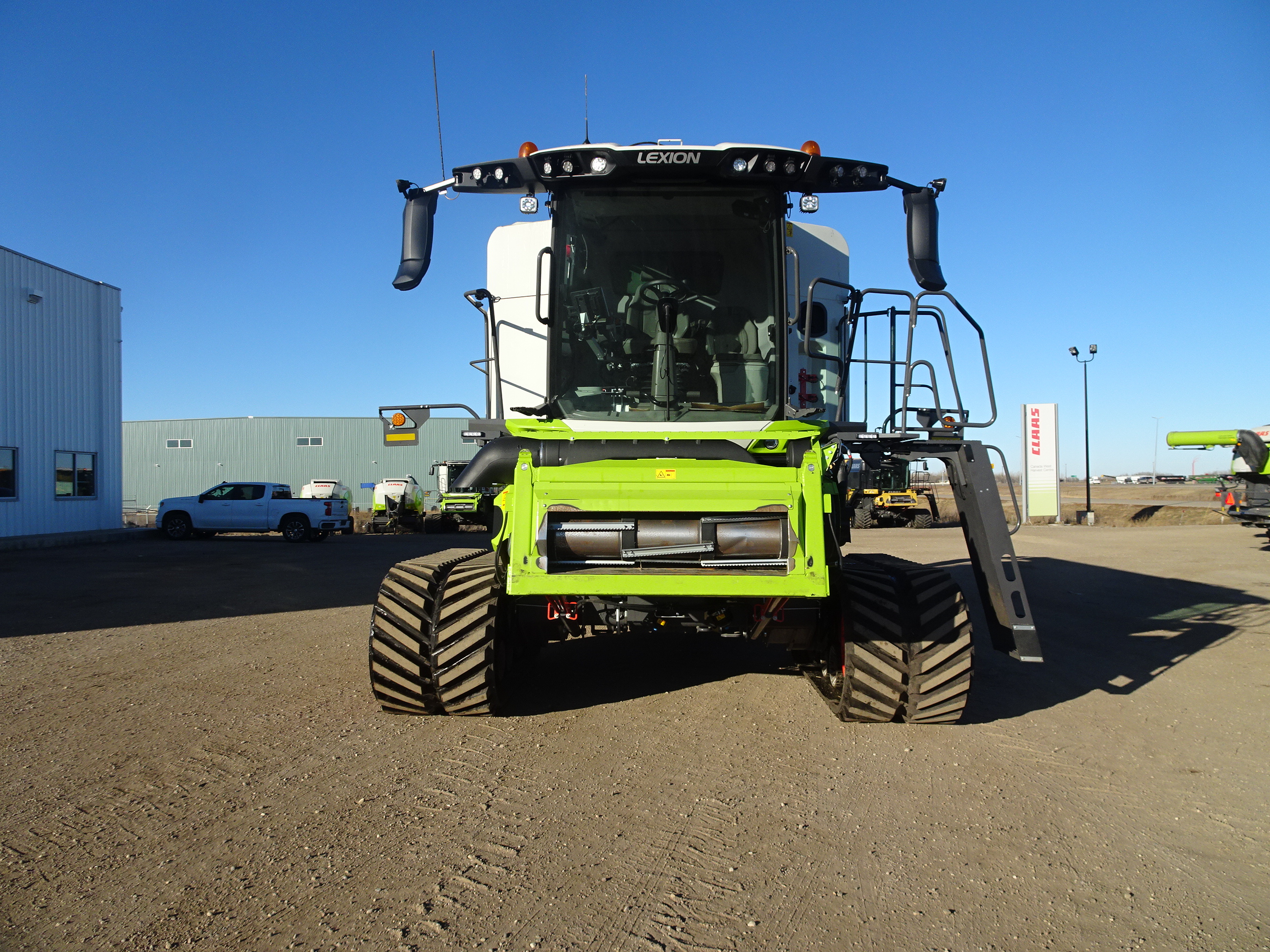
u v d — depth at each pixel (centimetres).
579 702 520
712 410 475
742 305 482
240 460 5106
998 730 467
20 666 626
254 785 371
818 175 470
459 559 520
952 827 332
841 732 458
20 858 296
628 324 480
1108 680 602
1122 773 398
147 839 313
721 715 490
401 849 306
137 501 5122
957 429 489
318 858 298
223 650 692
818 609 456
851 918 258
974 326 496
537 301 481
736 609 448
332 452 5144
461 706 470
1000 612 454
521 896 270
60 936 243
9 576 1298
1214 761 419
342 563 1572
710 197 482
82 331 2286
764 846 311
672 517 401
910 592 466
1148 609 937
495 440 445
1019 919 259
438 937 245
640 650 688
